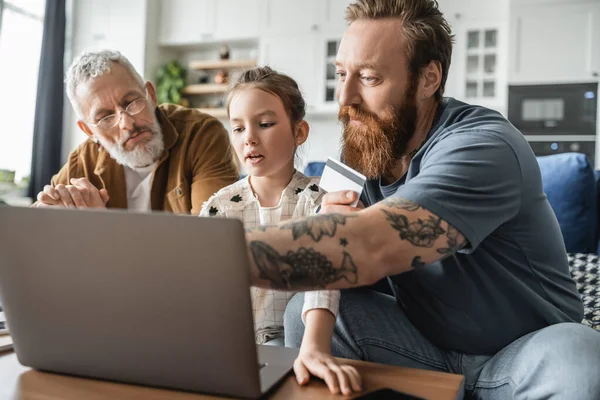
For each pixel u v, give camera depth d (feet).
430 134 3.42
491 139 2.82
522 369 2.76
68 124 17.71
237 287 1.93
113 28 17.87
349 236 2.33
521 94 14.46
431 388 2.27
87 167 5.90
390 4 3.32
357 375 2.32
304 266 2.32
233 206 4.52
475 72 15.58
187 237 1.94
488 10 15.30
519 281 3.04
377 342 3.34
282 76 4.56
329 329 2.87
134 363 2.18
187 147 5.74
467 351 3.32
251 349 2.00
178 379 2.14
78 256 2.10
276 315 4.29
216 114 17.63
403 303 3.51
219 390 2.11
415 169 3.25
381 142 3.41
